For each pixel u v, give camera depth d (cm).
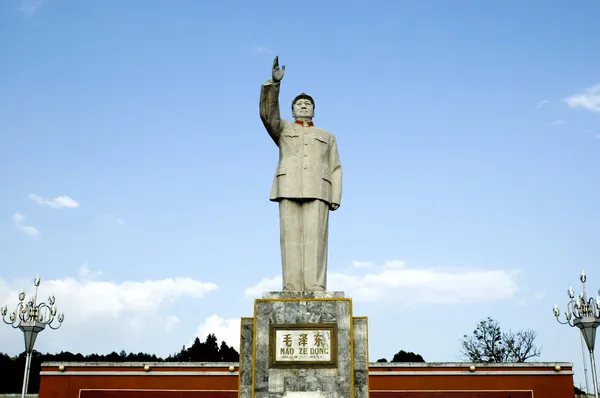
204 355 6569
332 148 1936
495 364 3478
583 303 2592
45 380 3553
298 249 1808
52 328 2619
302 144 1872
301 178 1834
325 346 1670
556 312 2731
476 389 3453
